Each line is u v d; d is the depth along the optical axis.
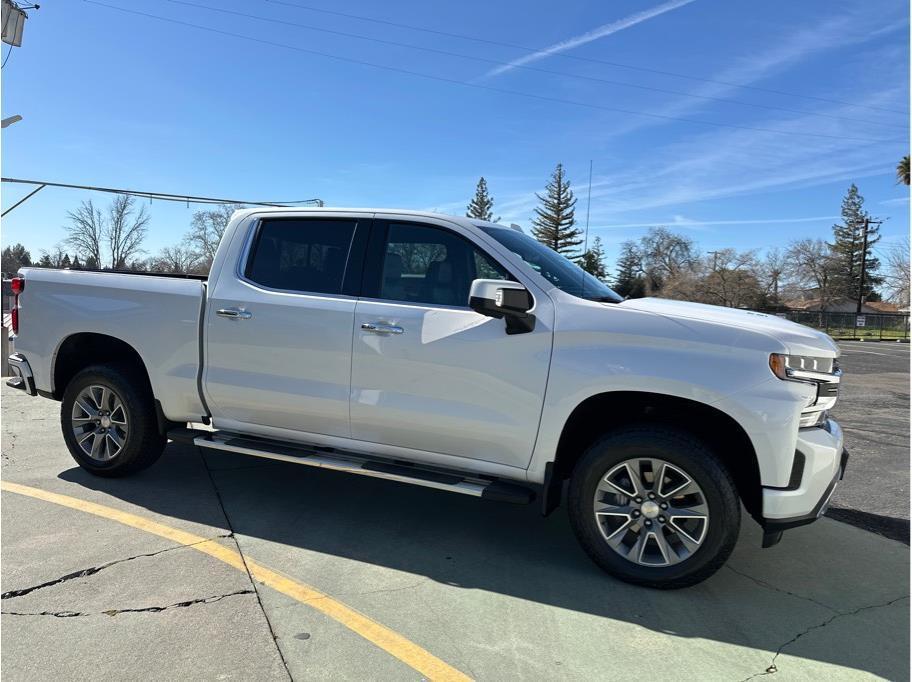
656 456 3.24
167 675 2.44
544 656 2.67
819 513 3.13
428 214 3.95
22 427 6.39
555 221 69.50
